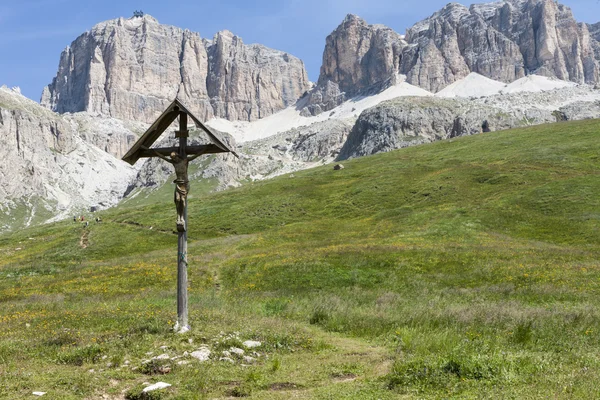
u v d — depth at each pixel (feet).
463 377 35.37
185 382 38.40
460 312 68.74
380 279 122.21
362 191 318.24
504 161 329.52
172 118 59.57
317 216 285.84
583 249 158.51
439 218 222.28
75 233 298.56
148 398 35.37
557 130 421.59
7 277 176.65
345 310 78.18
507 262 130.41
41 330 64.80
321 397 34.19
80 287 134.92
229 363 45.19
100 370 42.86
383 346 54.60
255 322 65.87
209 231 276.62
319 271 130.31
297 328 63.62
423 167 359.25
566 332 54.03
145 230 284.61
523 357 39.78
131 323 63.00
